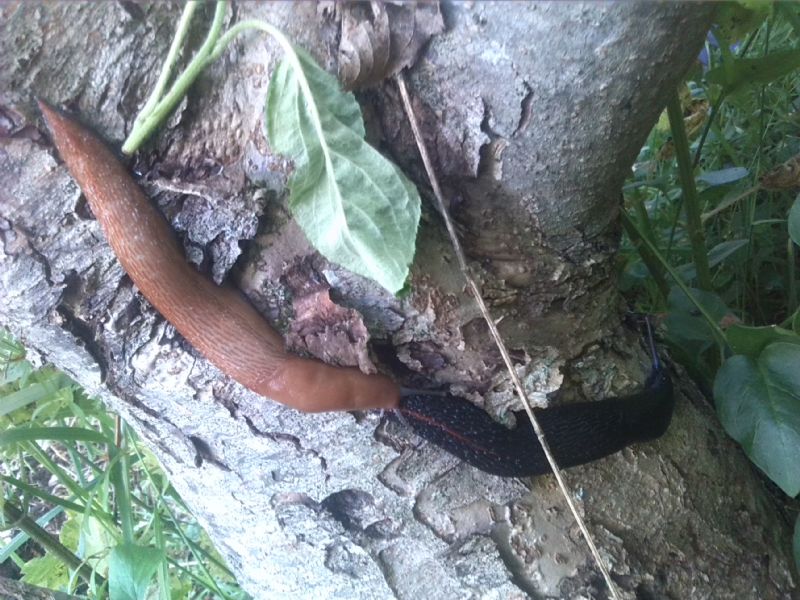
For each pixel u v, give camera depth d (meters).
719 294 0.39
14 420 0.38
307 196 0.18
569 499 0.23
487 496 0.26
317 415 0.24
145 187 0.20
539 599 0.26
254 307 0.23
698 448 0.29
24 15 0.18
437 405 0.24
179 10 0.19
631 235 0.32
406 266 0.18
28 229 0.20
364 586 0.27
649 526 0.27
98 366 0.23
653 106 0.21
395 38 0.19
